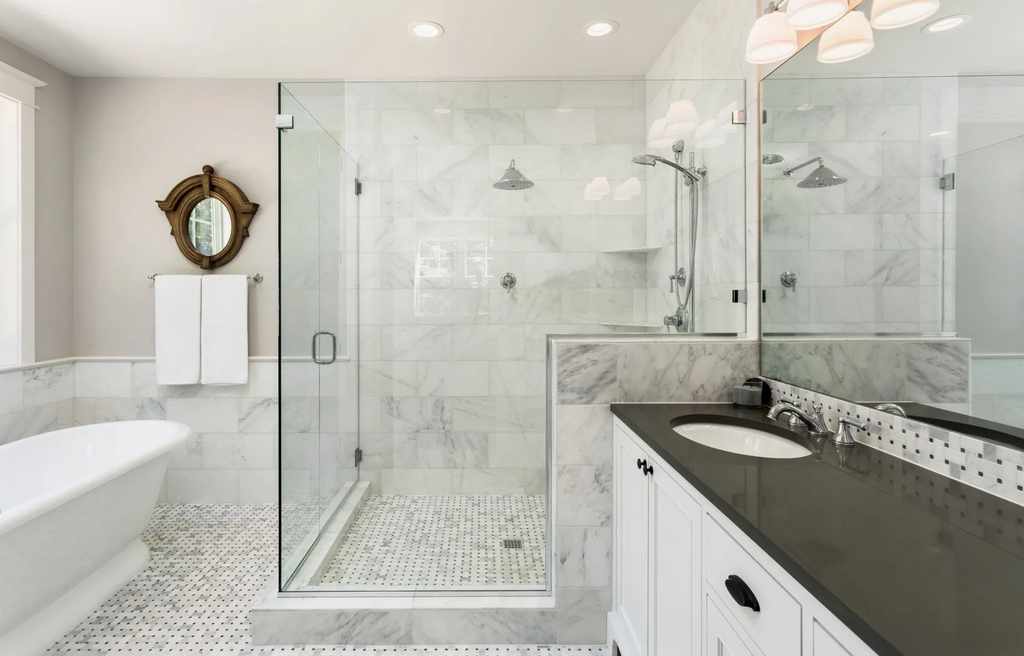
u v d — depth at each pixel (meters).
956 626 0.55
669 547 1.27
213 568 2.36
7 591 1.63
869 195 1.35
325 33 2.53
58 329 3.00
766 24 1.46
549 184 2.07
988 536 0.79
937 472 1.10
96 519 1.97
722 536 0.98
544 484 2.11
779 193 1.77
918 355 1.18
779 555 0.74
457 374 2.15
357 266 2.18
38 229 2.87
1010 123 0.96
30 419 2.81
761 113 1.90
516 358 2.12
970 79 1.05
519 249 2.10
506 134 2.08
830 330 1.50
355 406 2.19
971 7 1.04
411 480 2.17
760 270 1.91
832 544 0.76
